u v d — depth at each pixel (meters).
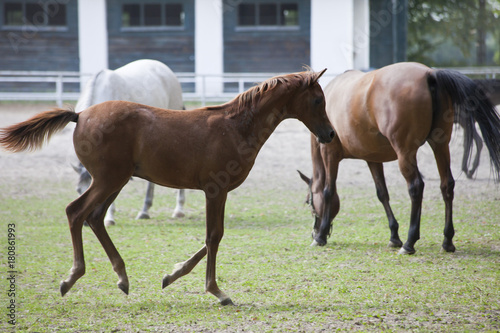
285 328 5.17
